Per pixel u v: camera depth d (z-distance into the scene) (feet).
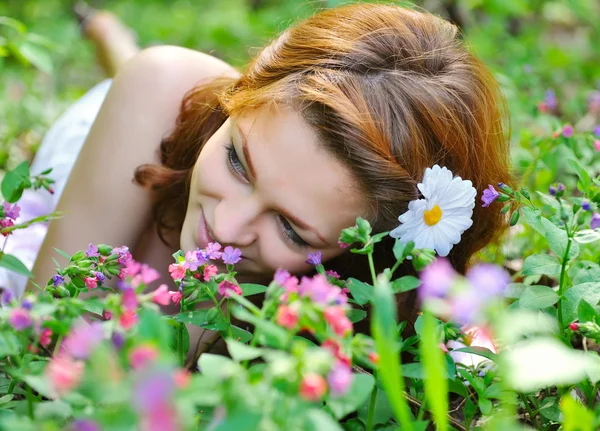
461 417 4.62
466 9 12.80
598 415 3.36
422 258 3.59
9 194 4.12
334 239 4.50
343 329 2.84
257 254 4.60
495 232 5.44
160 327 2.58
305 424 2.55
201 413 3.32
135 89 6.20
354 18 4.93
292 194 4.29
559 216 4.38
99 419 2.39
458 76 4.97
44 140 8.66
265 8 16.42
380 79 4.58
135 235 6.22
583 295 4.07
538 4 14.32
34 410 3.37
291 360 2.52
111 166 6.08
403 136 4.52
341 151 4.26
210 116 5.57
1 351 3.07
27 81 11.95
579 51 13.12
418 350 3.97
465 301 2.71
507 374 2.82
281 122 4.31
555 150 6.68
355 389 2.87
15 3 15.64
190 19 15.06
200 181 4.64
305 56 4.69
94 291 5.71
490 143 5.16
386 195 4.42
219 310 3.78
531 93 8.77
